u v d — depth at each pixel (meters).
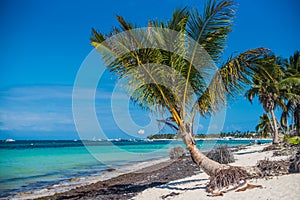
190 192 8.50
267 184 7.57
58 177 18.41
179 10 9.52
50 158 31.81
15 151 45.53
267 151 23.03
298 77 24.66
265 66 9.37
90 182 16.14
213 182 8.15
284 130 35.25
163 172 18.11
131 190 12.02
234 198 6.87
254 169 8.80
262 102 27.81
